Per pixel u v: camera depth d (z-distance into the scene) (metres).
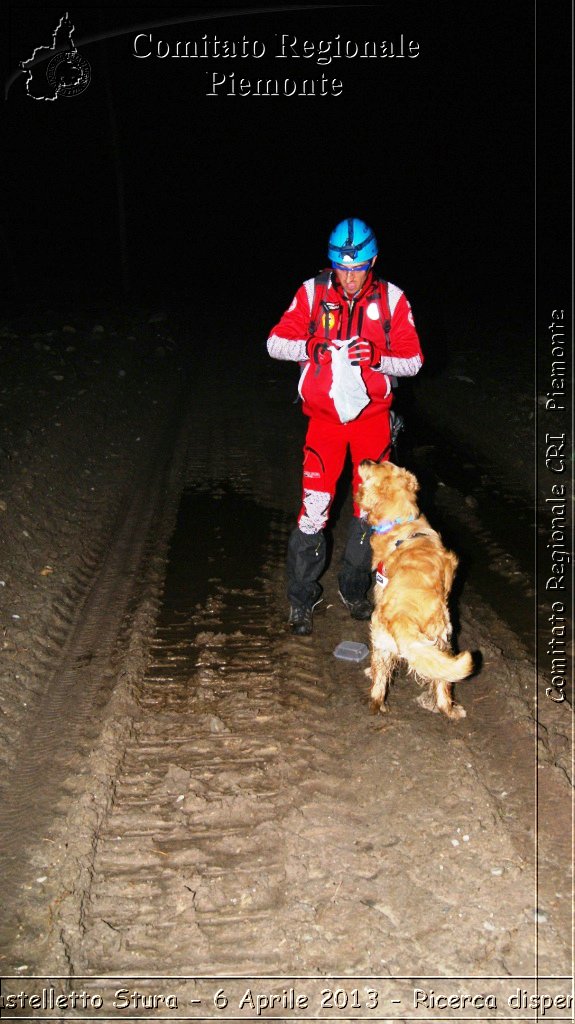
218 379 12.20
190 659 5.20
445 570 4.37
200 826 3.85
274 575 6.26
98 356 11.84
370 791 4.00
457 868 3.53
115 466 8.41
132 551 6.72
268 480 8.20
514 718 4.46
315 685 4.91
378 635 4.22
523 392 10.23
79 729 4.54
